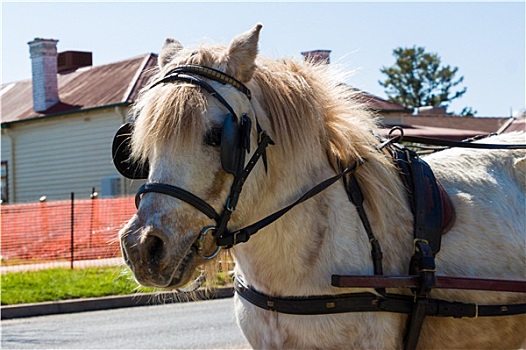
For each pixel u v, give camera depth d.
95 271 15.01
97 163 28.84
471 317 4.18
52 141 30.72
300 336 3.95
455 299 4.19
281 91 4.00
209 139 3.62
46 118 30.27
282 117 3.96
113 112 27.98
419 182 4.25
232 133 3.62
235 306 4.33
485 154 4.66
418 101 74.50
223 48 3.95
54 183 30.70
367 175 4.14
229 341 9.10
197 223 3.58
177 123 3.57
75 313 12.38
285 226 3.95
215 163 3.63
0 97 36.81
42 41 31.25
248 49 3.79
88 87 31.39
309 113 4.02
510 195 4.51
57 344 9.30
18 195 32.34
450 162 4.58
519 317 4.36
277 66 4.14
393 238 4.11
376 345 3.96
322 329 3.91
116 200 18.12
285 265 3.96
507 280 4.11
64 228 17.80
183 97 3.62
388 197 4.15
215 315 11.41
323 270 3.95
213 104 3.68
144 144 3.64
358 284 3.84
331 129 4.18
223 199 3.67
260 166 3.85
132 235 3.49
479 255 4.24
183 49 3.97
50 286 13.46
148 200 3.54
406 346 4.06
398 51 75.44
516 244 4.36
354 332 3.93
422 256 4.01
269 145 3.92
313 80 4.18
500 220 4.37
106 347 8.98
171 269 3.49
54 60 31.62
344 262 3.98
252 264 4.04
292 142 3.97
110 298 12.94
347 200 4.07
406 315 4.09
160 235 3.47
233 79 3.79
